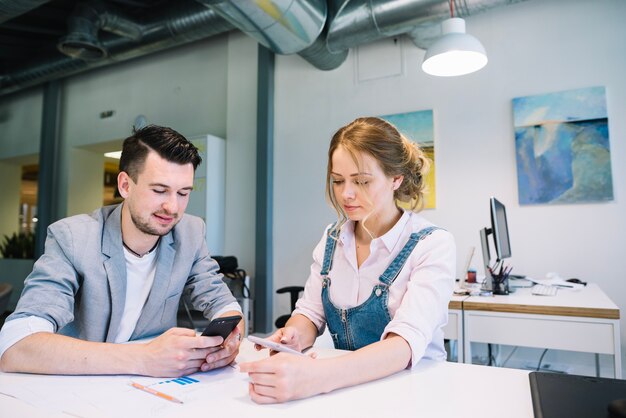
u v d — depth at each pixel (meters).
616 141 2.85
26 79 4.65
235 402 0.67
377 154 1.01
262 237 3.81
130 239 1.13
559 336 1.72
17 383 0.77
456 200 3.24
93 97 5.24
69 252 1.05
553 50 3.05
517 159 3.06
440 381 0.76
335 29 2.98
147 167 1.00
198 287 1.32
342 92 3.75
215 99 4.44
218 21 3.50
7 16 2.98
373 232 1.13
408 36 3.53
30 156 5.84
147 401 0.68
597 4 2.96
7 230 6.40
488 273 2.30
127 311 1.16
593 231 2.86
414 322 0.87
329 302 1.13
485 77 3.23
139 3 3.96
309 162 3.83
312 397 0.69
